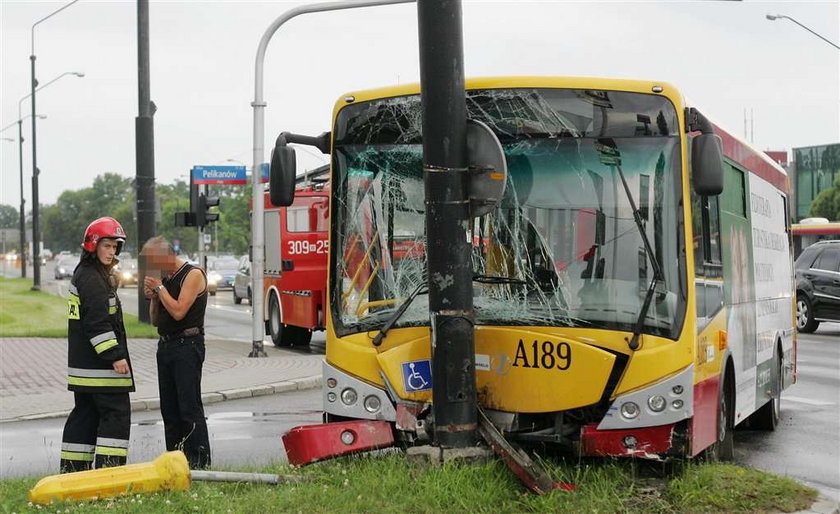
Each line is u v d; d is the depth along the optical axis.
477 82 8.24
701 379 8.16
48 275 98.88
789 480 8.09
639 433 7.70
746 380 10.48
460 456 7.50
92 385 8.48
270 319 23.67
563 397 7.67
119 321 8.65
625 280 7.87
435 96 7.61
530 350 7.75
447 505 7.03
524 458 7.54
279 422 13.17
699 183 7.75
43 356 21.28
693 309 7.82
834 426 12.72
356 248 8.52
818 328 28.72
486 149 7.63
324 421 8.64
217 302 43.75
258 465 8.95
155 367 18.97
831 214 68.19
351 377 8.30
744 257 10.61
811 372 18.09
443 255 7.63
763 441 11.64
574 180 8.03
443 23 7.58
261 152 20.06
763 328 11.62
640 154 7.97
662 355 7.72
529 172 8.10
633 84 8.02
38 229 56.59
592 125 8.05
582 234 7.98
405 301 8.28
